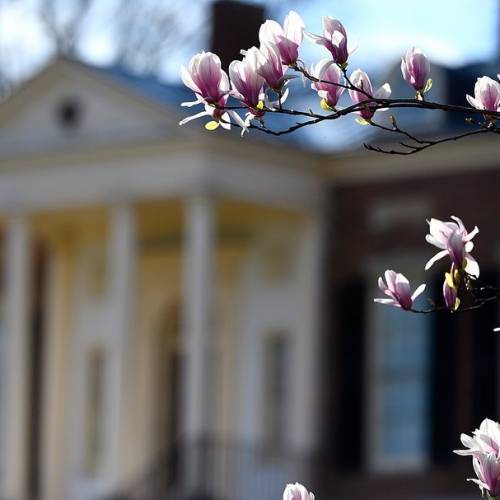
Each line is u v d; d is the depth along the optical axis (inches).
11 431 985.5
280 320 976.3
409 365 916.6
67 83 959.6
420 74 181.2
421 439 904.9
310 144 955.3
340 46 175.3
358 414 932.6
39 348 1067.3
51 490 1052.5
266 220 983.6
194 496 882.1
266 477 940.6
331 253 954.7
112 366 924.0
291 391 967.6
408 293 178.7
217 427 1004.6
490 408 868.6
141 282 1038.4
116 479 906.7
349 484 928.3
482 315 874.8
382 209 932.6
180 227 1005.2
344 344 943.7
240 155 915.4
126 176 932.6
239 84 172.6
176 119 907.4
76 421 1056.2
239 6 1048.8
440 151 903.1
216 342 1011.3
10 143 983.0
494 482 165.2
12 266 985.5
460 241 171.9
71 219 1013.2
